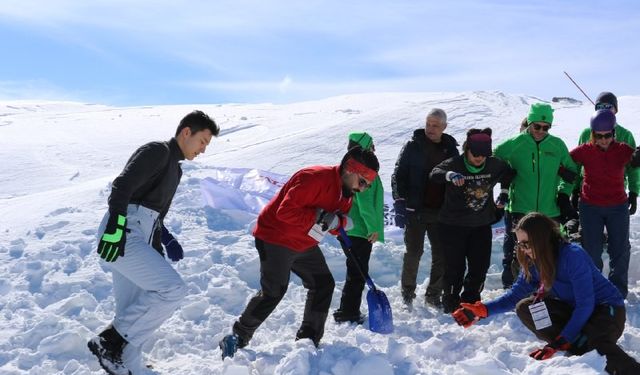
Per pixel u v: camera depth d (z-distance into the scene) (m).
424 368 4.08
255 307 4.39
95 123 21.08
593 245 5.70
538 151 5.66
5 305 5.30
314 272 4.50
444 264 5.52
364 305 5.86
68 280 5.73
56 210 7.66
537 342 4.56
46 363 4.29
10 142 16.36
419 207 5.72
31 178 12.36
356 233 5.17
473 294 5.43
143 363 4.38
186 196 7.95
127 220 3.96
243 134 17.30
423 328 5.03
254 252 6.66
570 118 15.16
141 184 3.90
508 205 5.93
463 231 5.44
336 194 4.27
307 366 3.85
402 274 5.88
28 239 6.75
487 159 5.39
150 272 3.95
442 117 5.66
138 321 3.98
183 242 6.86
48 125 20.61
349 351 3.98
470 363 3.85
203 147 4.14
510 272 6.09
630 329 4.84
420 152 5.71
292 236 4.30
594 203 5.66
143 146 3.96
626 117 14.46
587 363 3.67
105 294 5.64
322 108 22.42
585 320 4.00
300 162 11.26
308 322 4.54
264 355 4.21
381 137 12.97
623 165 5.61
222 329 5.01
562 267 4.07
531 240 4.09
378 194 5.22
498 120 14.57
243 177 8.23
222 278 5.92
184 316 5.25
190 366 4.30
